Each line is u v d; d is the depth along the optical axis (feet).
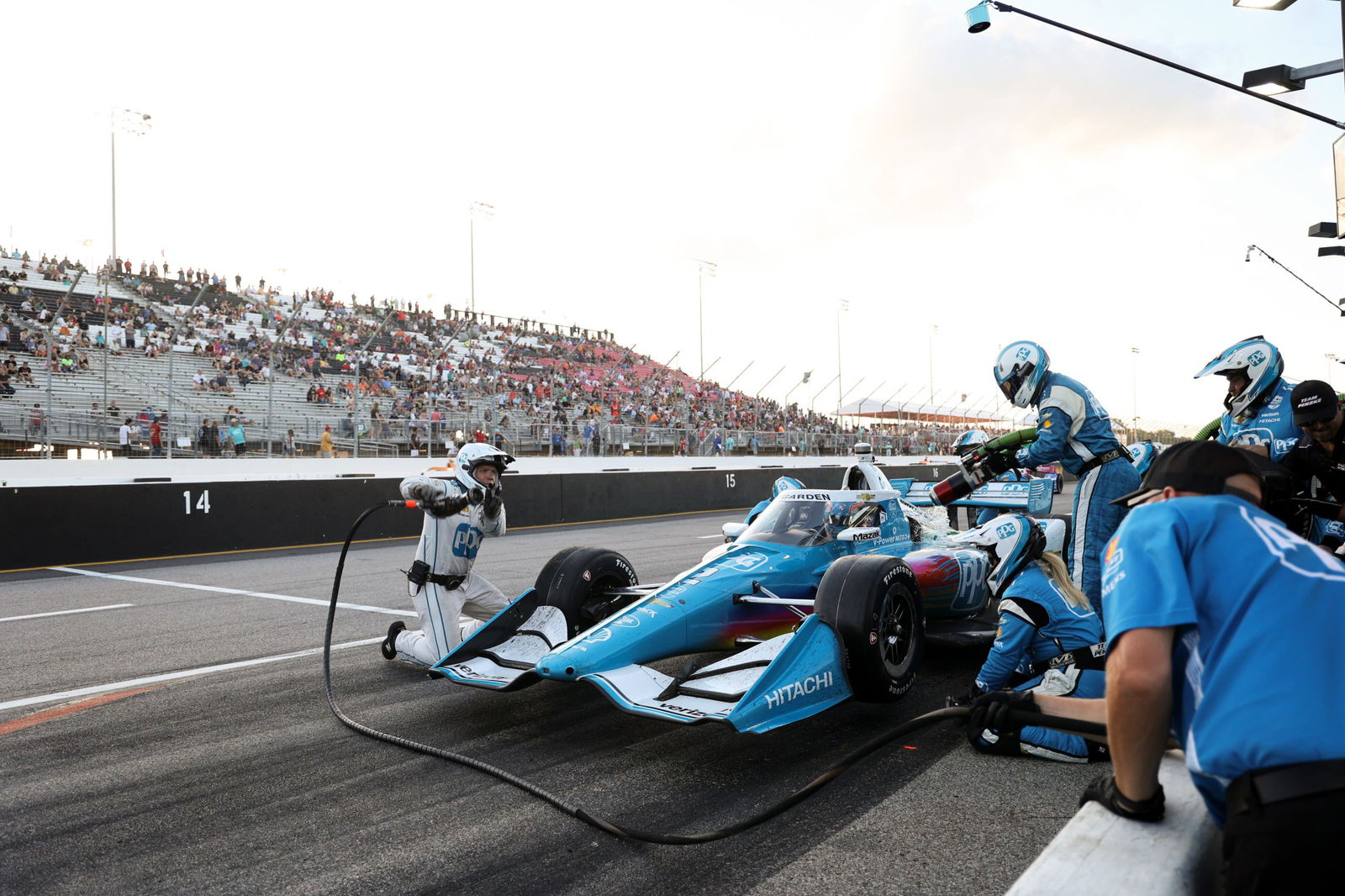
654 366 139.44
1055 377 15.23
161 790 11.82
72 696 16.66
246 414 65.26
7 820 10.91
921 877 8.97
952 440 124.47
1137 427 106.01
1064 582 13.24
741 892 8.78
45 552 37.93
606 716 15.05
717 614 14.92
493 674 14.21
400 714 15.25
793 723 13.03
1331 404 13.66
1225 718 4.68
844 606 13.58
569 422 79.20
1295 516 14.62
